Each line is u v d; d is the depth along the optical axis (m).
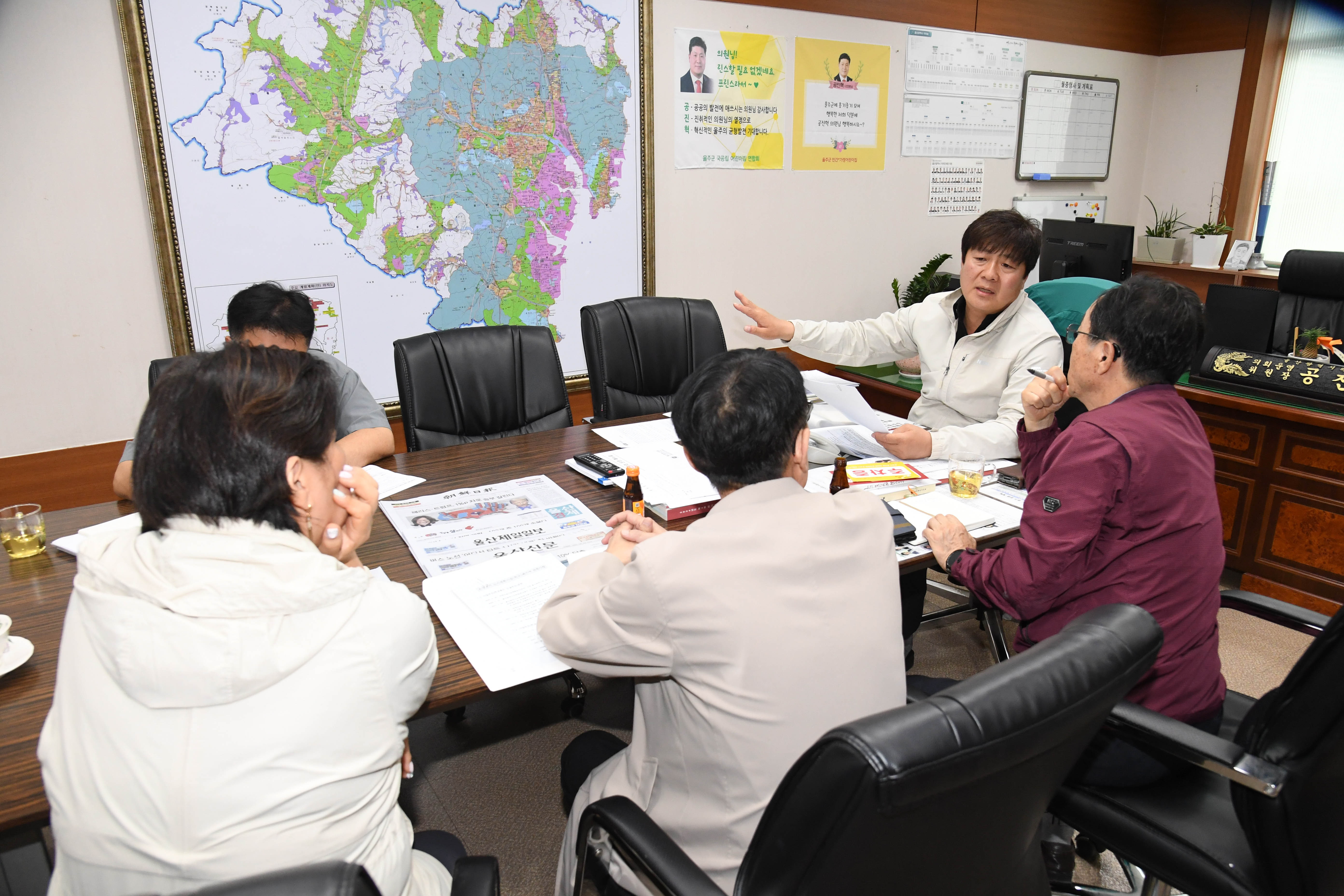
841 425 2.10
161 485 0.75
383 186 2.83
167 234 2.50
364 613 0.79
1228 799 1.23
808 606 0.91
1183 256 4.92
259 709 0.72
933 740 0.66
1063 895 1.54
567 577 1.14
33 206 2.34
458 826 1.80
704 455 1.01
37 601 1.34
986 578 1.38
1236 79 4.55
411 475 1.90
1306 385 2.51
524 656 1.15
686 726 0.96
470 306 3.10
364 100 2.72
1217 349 2.78
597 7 3.04
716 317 2.67
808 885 0.74
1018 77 4.24
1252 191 4.73
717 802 0.95
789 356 3.85
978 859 0.83
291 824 0.73
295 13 2.56
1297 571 2.61
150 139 2.42
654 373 2.61
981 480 1.75
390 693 0.80
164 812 0.70
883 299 4.14
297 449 0.79
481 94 2.92
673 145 3.37
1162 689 1.30
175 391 0.77
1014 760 0.71
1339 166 4.43
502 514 1.66
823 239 3.87
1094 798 1.24
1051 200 4.63
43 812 0.90
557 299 3.26
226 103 2.52
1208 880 1.11
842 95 3.71
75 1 2.29
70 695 0.74
